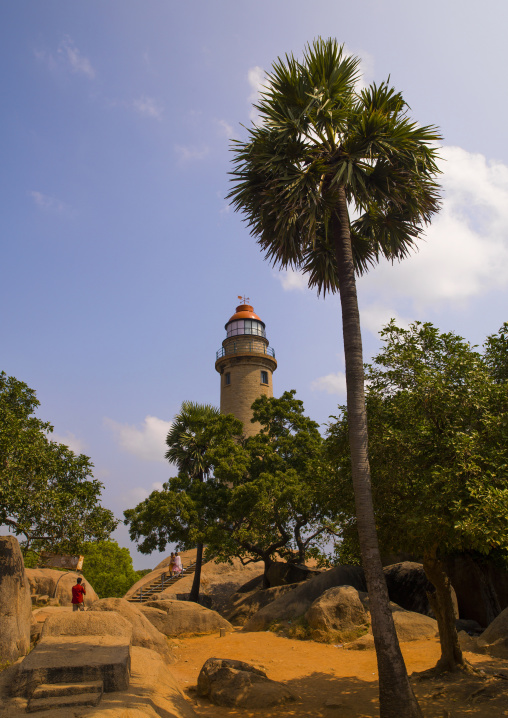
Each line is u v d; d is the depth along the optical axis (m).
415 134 11.33
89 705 7.89
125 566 55.88
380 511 11.10
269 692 10.45
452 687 10.36
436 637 15.75
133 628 14.65
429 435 10.70
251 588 30.72
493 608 18.17
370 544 9.50
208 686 10.96
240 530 26.33
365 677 12.33
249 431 40.28
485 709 9.13
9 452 14.38
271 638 17.59
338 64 11.70
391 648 8.83
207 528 26.23
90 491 16.91
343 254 11.40
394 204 12.40
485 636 14.24
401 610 17.22
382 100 11.45
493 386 10.19
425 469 10.41
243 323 45.19
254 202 11.98
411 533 10.00
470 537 9.02
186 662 14.84
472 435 9.70
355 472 9.99
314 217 10.69
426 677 11.17
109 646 10.38
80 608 16.23
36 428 16.77
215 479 30.23
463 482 9.48
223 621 20.17
